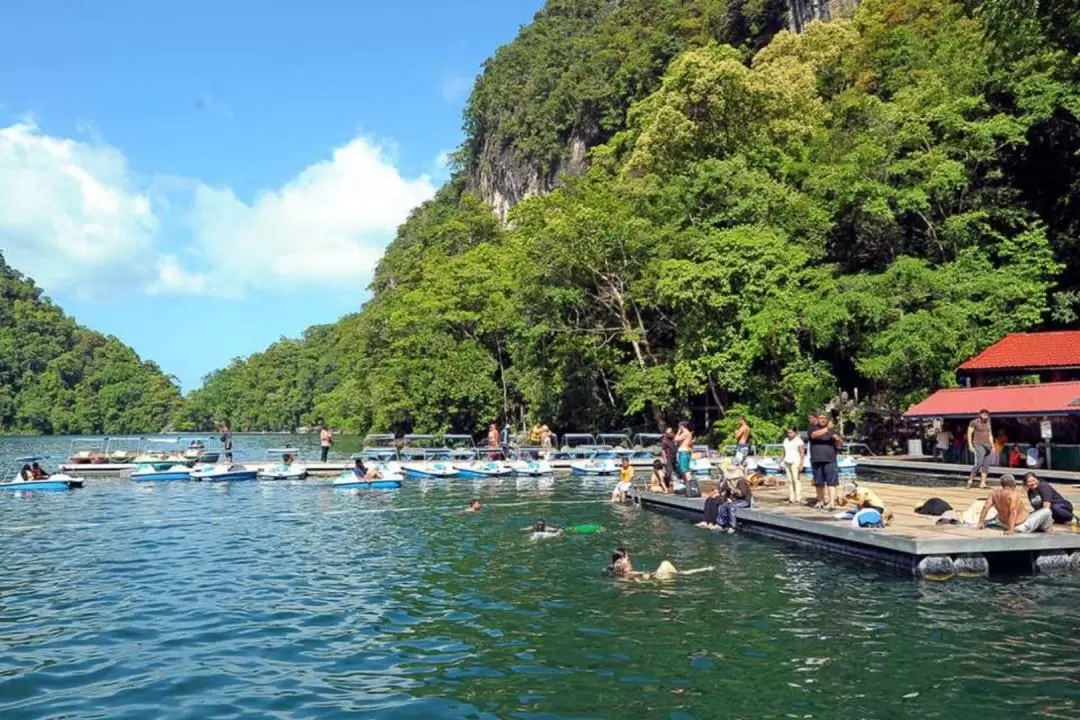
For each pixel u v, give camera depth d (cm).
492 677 849
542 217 5716
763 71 5338
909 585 1227
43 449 8206
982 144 3650
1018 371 2861
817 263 4072
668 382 4169
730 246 3791
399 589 1290
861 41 5750
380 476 3116
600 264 4547
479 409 5225
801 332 3772
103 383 15512
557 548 1645
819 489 1780
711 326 3841
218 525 2094
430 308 5616
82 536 1928
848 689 788
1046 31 3312
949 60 4441
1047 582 1234
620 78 8831
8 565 1555
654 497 2298
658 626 1030
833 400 3762
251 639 1014
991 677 811
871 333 3512
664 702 766
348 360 9781
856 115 4744
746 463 2686
